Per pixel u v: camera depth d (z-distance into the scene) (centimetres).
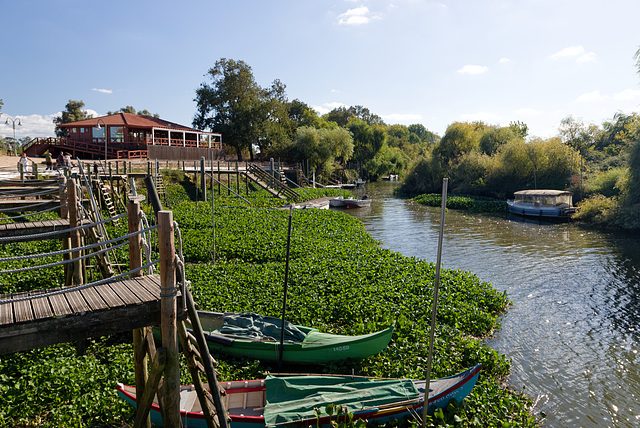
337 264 1778
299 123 7781
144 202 2984
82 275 1170
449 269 1816
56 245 1848
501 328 1301
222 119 6122
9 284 1293
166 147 4306
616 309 1456
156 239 1820
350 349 974
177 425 533
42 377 825
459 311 1312
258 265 1767
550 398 939
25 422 716
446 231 3041
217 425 624
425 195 5200
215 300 1288
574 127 5159
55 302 523
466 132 5822
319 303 1309
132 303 521
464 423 770
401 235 2884
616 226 3077
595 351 1155
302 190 4828
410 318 1257
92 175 2434
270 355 989
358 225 2967
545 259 2161
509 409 851
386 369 963
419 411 755
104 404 769
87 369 878
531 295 1600
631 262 2081
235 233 2380
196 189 3725
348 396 761
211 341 1024
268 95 7194
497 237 2792
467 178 5262
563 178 4356
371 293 1422
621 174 3262
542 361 1099
